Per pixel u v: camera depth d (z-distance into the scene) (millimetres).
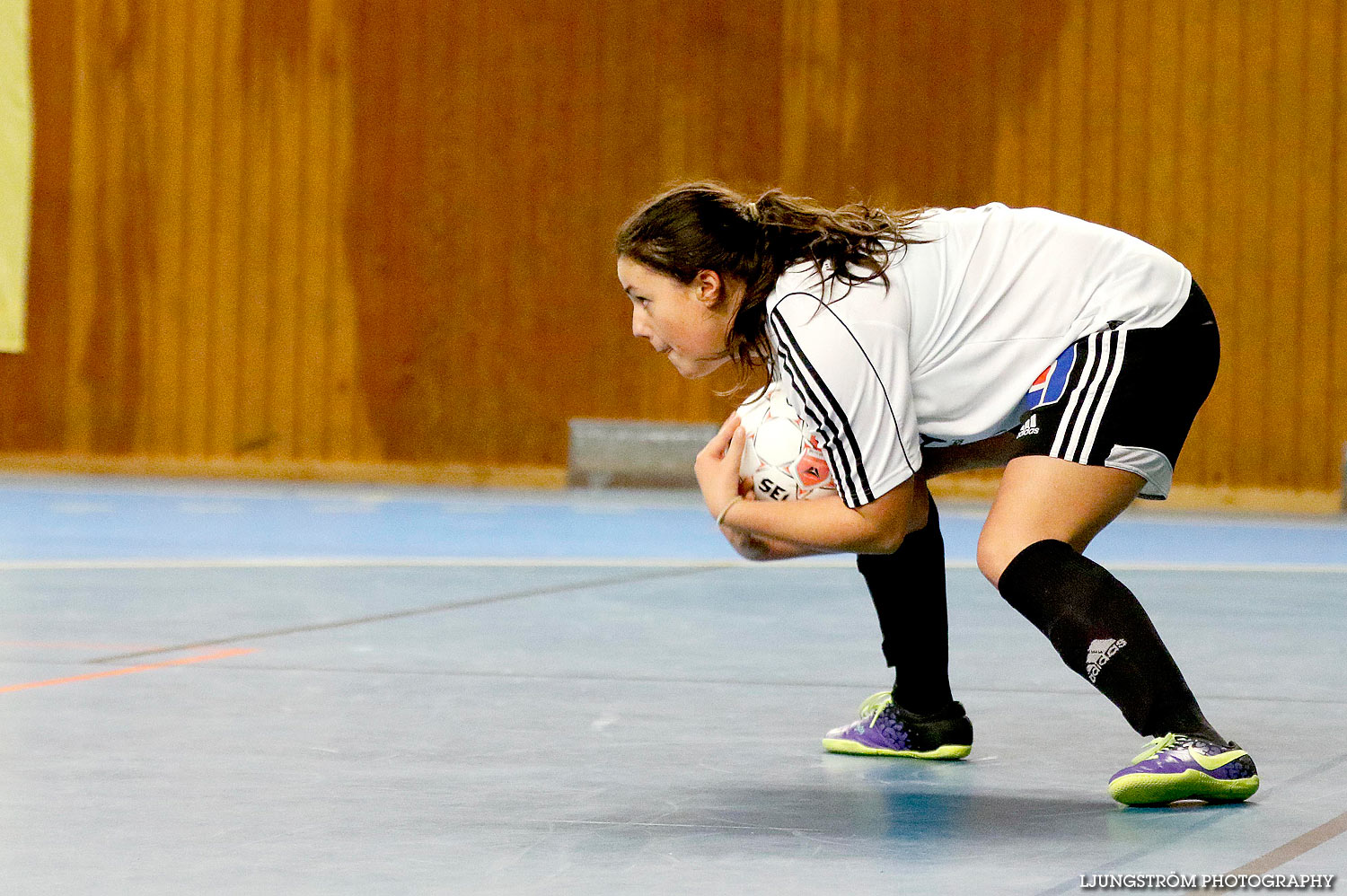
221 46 37938
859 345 7363
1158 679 7457
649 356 37719
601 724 10078
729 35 37062
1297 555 24047
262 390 38312
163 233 38250
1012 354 7609
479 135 37781
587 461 36906
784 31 36906
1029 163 35969
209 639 13789
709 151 37250
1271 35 35062
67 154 38219
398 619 15273
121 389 38469
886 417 7418
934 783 8383
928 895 6082
